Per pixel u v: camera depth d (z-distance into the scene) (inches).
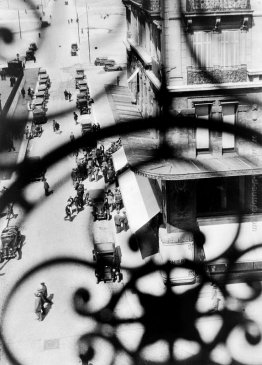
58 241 992.9
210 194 838.5
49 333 710.5
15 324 735.7
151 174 770.8
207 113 828.6
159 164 796.0
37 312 736.3
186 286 773.3
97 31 2301.9
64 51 2381.9
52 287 818.2
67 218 1099.3
